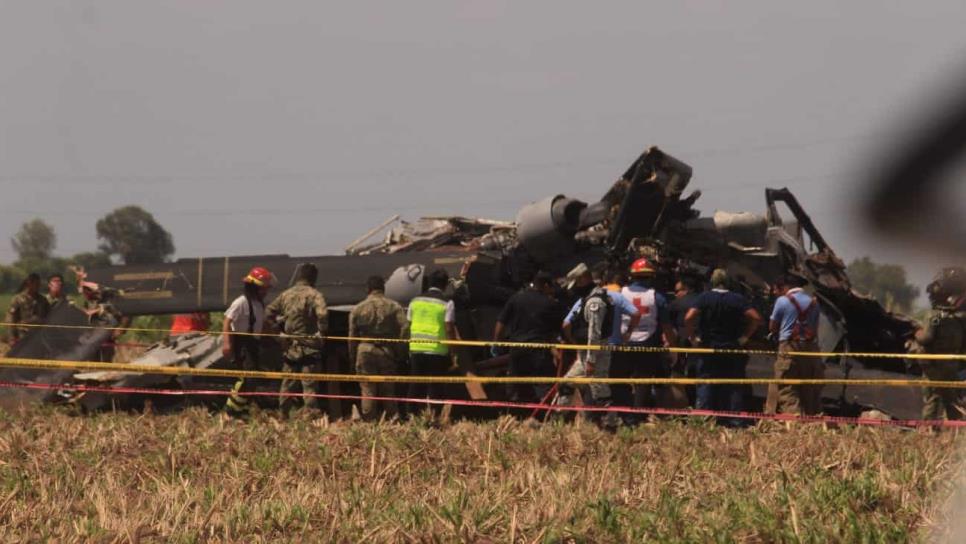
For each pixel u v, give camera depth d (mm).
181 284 66625
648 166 58969
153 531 25188
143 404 54906
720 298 48938
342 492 29328
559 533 23266
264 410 51531
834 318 55469
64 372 54938
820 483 28234
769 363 53750
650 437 41094
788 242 58281
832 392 54312
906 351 58000
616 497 28281
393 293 58531
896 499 26609
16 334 63188
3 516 27031
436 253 61000
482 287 59750
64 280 65188
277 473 33188
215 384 56500
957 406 47062
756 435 41750
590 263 62031
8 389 53594
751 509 25109
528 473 30797
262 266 65812
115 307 65688
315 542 23406
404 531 23547
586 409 46406
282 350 53000
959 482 9070
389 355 50531
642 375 48469
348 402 56312
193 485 31062
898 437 40781
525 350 50719
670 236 60219
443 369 51188
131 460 35906
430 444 37844
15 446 37969
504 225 68500
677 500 26984
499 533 24281
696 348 49531
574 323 49625
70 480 31500
